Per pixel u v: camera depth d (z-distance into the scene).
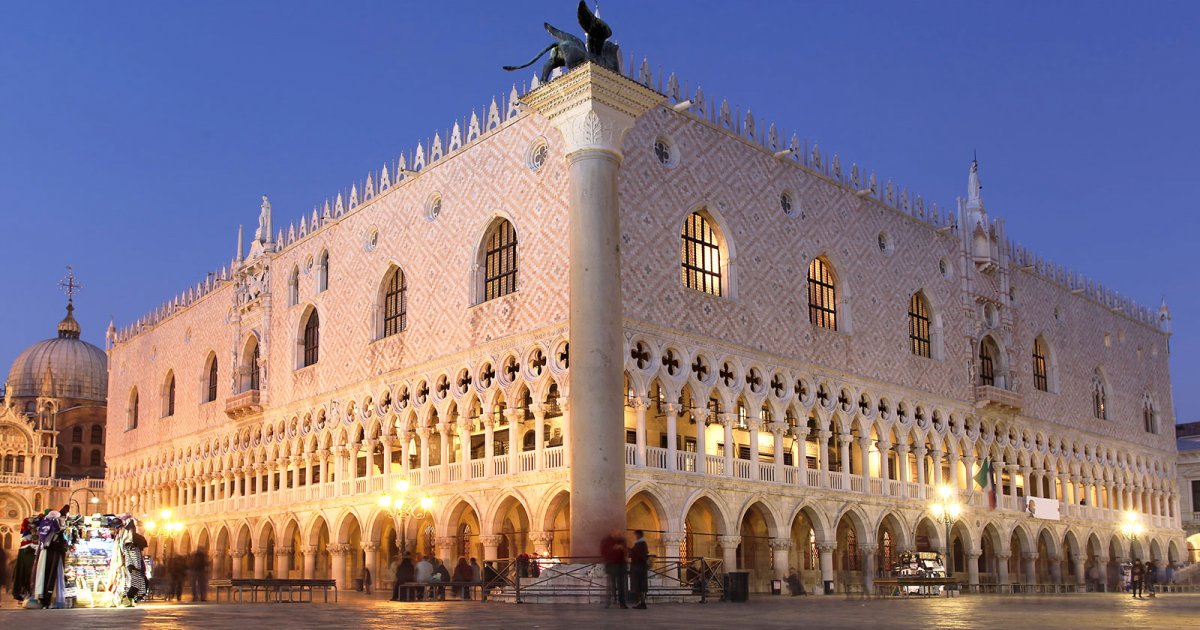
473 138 57.34
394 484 58.53
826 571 57.62
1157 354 98.56
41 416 112.12
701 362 52.72
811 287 61.06
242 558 72.19
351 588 63.06
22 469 107.62
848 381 61.22
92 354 127.81
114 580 31.70
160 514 81.81
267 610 30.08
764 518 55.78
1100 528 83.00
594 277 42.56
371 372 61.78
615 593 33.03
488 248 55.84
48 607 29.83
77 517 31.59
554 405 52.34
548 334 50.03
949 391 69.06
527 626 21.22
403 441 58.56
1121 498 87.31
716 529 52.59
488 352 53.44
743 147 57.62
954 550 73.62
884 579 56.19
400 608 32.75
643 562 32.94
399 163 62.44
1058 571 77.56
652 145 51.94
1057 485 80.19
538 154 52.88
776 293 57.78
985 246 74.62
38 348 126.62
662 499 49.00
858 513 60.00
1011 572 79.75
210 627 20.39
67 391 123.31
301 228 71.25
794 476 57.28
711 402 55.94
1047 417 79.19
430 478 56.56
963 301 72.31
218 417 76.88
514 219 53.28
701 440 51.97
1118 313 92.69
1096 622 23.20
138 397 92.44
